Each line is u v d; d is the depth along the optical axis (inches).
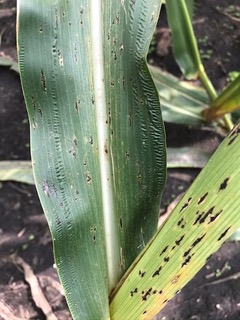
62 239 7.8
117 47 8.0
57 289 14.5
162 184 8.6
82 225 7.9
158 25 19.6
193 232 6.2
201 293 14.6
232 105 15.7
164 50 19.1
